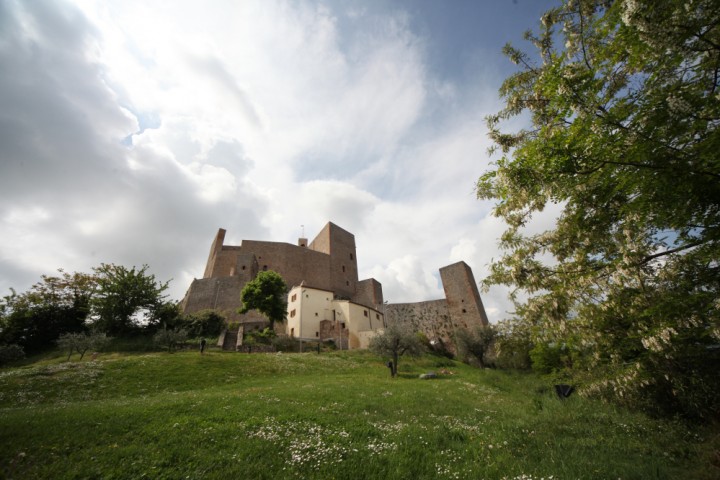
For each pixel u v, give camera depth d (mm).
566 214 9516
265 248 71125
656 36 5180
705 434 7844
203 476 5840
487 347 39438
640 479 5582
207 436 7664
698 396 8664
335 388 16312
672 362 8852
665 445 7488
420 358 36594
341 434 8086
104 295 39469
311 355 33844
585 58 6848
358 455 6824
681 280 8062
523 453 6902
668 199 5824
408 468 6176
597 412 10312
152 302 40969
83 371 19766
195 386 18656
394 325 32156
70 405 12094
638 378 8781
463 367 36438
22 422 8422
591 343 10055
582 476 5535
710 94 5180
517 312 10164
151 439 7512
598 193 7426
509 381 22641
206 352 31094
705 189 5527
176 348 34438
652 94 5418
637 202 6242
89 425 8383
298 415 9789
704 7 4953
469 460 6594
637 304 8758
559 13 8953
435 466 6301
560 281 8758
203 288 58094
